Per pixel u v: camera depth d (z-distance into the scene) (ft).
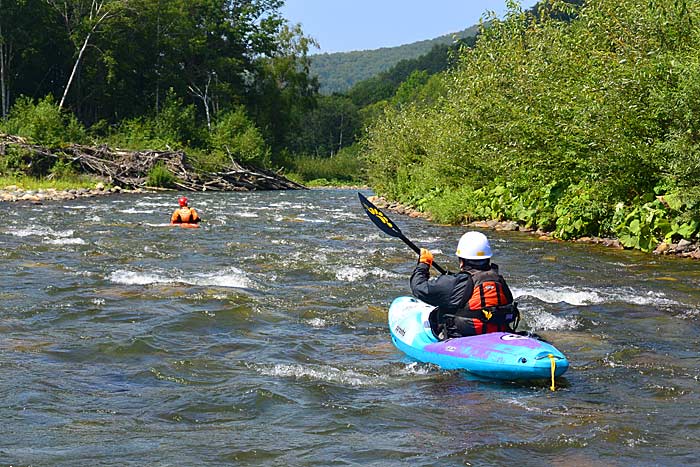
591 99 47.06
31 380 18.61
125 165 130.52
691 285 33.58
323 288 32.01
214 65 207.41
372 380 19.31
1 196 86.38
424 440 14.99
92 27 176.55
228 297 29.09
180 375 19.42
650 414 16.74
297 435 15.24
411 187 91.40
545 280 34.86
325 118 437.99
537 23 61.52
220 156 156.56
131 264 37.65
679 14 44.45
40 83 185.78
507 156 57.47
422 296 21.18
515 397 17.98
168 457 13.94
